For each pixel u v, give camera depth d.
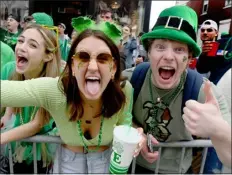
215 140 0.93
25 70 1.68
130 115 1.46
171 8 1.42
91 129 1.40
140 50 3.97
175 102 1.46
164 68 1.37
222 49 2.66
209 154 1.70
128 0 5.05
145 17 5.09
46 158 1.67
